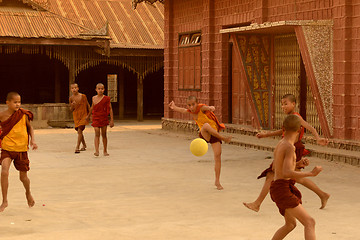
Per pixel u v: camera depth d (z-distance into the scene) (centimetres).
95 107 1859
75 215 1005
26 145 1048
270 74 2264
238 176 1455
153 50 3712
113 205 1094
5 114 1038
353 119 1808
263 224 934
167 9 2980
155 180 1396
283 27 1942
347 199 1155
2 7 3566
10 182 1359
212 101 2608
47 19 3544
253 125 2350
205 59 2628
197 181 1380
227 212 1031
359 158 1611
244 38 2222
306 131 2064
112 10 4081
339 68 1836
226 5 2492
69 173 1506
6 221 955
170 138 2527
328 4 1889
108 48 3472
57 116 3266
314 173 695
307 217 716
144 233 873
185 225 928
